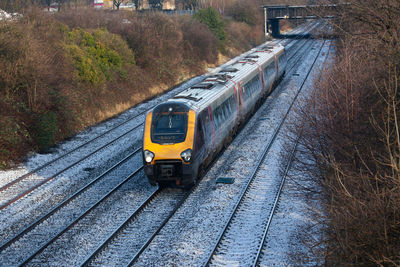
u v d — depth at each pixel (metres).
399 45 30.42
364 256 21.22
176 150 39.22
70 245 31.41
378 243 20.53
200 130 42.34
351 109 33.22
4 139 51.16
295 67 114.12
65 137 61.53
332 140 34.62
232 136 58.94
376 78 33.00
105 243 30.98
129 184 43.56
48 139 56.28
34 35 66.81
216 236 31.78
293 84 92.12
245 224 34.00
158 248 30.53
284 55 102.62
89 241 31.94
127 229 33.72
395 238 20.62
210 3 194.25
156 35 110.62
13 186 43.69
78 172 47.47
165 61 108.50
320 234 29.78
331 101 35.22
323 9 41.72
